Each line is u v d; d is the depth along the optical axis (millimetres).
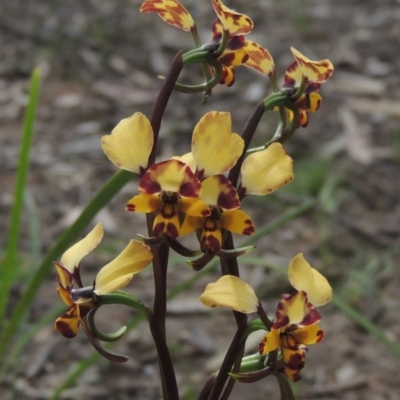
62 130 819
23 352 533
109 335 307
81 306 301
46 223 673
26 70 918
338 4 1172
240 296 300
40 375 515
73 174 749
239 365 316
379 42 1037
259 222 690
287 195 723
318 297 306
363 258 644
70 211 692
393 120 860
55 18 1046
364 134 832
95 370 522
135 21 1062
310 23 1101
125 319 567
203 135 294
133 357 534
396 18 1114
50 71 922
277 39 1046
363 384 513
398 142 810
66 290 301
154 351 540
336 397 502
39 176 744
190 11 1122
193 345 545
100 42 989
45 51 961
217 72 308
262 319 301
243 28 303
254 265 629
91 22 1041
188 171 289
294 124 313
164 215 293
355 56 999
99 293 302
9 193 713
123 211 702
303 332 300
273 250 650
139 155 299
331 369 528
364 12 1141
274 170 302
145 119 298
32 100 427
